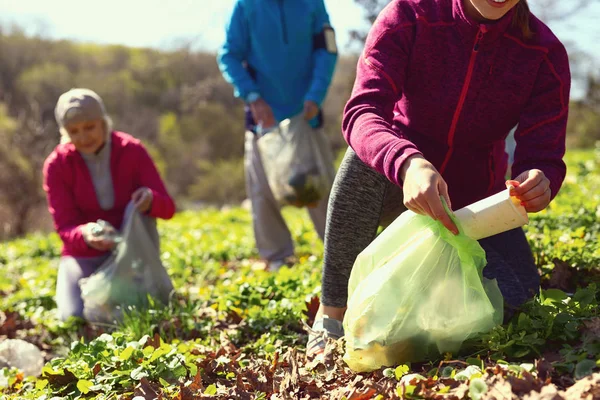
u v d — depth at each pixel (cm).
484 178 295
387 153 235
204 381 276
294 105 527
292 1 515
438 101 272
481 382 206
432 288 239
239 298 377
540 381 208
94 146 452
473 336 248
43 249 795
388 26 265
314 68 518
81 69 3922
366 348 244
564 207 518
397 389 219
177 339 347
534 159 267
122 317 419
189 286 532
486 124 277
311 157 493
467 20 257
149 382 270
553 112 268
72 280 448
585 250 348
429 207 224
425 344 246
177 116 3747
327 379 252
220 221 912
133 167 462
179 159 3900
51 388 296
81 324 438
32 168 2856
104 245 434
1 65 3878
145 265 431
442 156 285
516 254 296
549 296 267
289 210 1110
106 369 290
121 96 3750
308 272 460
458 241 231
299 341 326
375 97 257
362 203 278
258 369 276
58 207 458
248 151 551
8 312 500
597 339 235
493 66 265
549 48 264
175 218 1004
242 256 644
